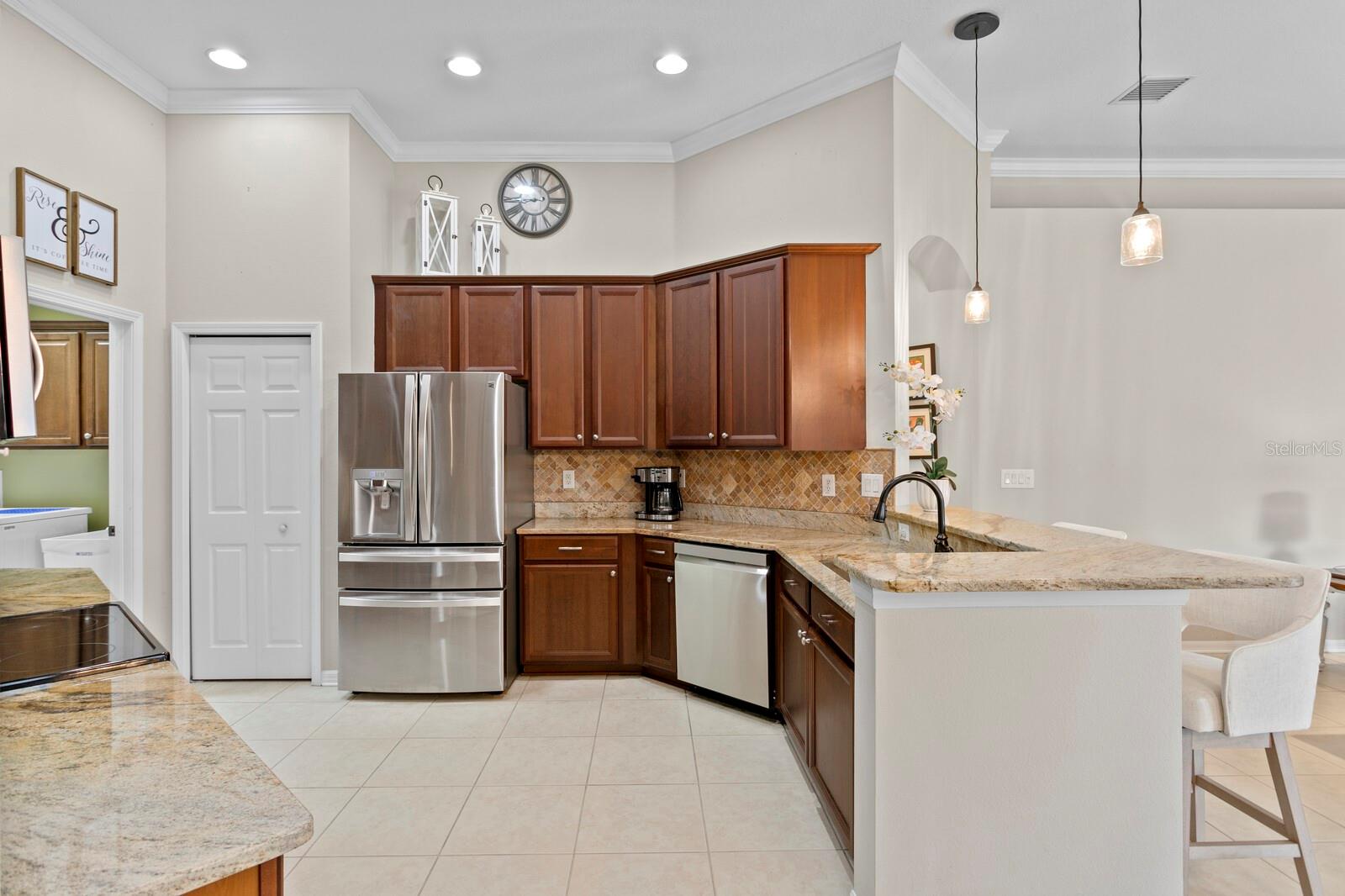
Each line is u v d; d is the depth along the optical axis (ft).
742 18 9.77
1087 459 13.61
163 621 11.63
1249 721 5.36
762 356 11.35
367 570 11.32
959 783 5.30
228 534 12.03
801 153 11.89
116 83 10.68
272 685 11.91
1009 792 5.30
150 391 11.43
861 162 11.18
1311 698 5.50
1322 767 8.82
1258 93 11.78
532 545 12.23
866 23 9.84
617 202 14.06
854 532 11.25
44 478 15.07
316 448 11.87
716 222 13.20
